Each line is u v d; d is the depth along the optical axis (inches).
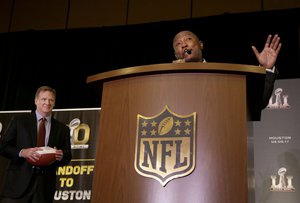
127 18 203.6
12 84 196.9
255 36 170.9
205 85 51.2
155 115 51.3
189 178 47.9
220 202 46.5
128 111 52.9
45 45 199.5
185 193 47.5
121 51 188.4
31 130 105.3
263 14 170.4
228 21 174.2
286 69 163.0
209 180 47.4
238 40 172.4
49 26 211.9
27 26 214.2
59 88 191.2
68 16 211.9
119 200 49.7
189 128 49.6
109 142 52.5
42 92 109.4
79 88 189.2
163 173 48.6
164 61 180.5
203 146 48.8
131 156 50.7
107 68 188.2
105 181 51.1
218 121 49.4
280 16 168.4
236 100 50.0
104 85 56.0
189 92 51.3
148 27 185.3
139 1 204.8
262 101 63.5
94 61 191.3
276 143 143.6
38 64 197.6
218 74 51.4
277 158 141.9
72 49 195.8
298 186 138.0
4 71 199.2
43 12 215.3
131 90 53.6
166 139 49.9
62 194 157.6
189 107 50.6
